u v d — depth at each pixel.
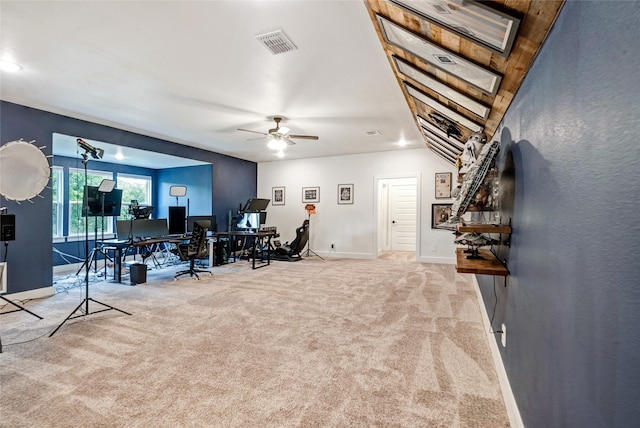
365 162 7.47
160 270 6.08
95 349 2.57
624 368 0.65
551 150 1.14
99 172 7.02
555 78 1.12
